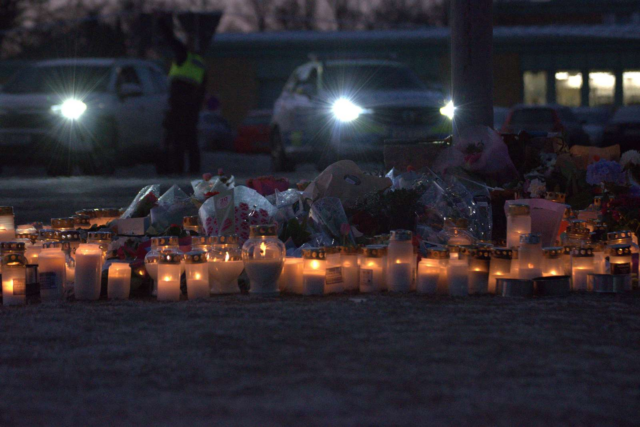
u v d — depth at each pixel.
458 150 9.66
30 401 4.25
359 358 4.98
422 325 5.82
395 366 4.81
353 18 87.44
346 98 20.88
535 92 55.34
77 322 5.97
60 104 22.11
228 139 50.97
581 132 33.72
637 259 7.66
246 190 8.12
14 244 6.86
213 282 7.25
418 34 52.94
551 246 8.08
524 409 4.11
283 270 7.29
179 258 6.99
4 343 5.39
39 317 6.17
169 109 24.27
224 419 3.96
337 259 7.22
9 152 22.19
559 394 4.34
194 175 23.72
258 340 5.38
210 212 7.88
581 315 6.19
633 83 54.59
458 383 4.50
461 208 8.58
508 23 66.69
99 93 22.95
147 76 25.20
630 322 5.97
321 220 8.01
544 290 6.94
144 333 5.61
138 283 7.43
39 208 14.45
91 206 14.79
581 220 7.99
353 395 4.29
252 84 58.28
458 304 6.59
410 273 7.22
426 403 4.18
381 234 8.22
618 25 59.53
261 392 4.36
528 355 5.07
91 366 4.84
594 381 4.57
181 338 5.45
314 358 4.98
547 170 9.67
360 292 7.25
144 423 3.92
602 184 9.26
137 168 29.16
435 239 8.18
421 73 52.81
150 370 4.75
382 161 20.55
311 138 21.73
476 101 10.40
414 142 9.98
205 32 25.67
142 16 26.38
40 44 74.56
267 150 45.72
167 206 8.49
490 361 4.92
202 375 4.65
